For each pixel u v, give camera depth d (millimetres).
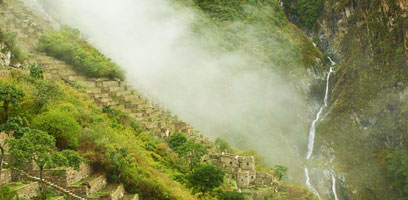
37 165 39219
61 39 89750
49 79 69688
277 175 89188
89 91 75438
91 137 47750
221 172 63531
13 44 67312
